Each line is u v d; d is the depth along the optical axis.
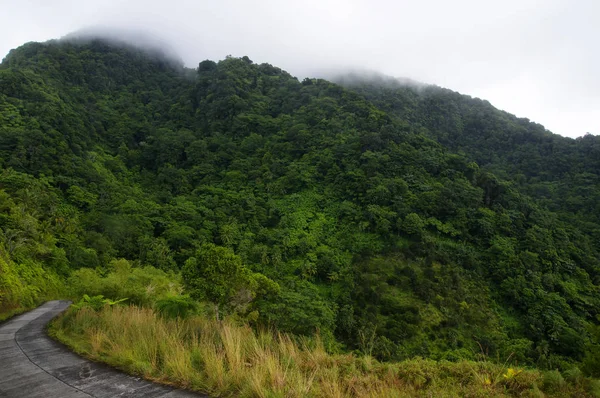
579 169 101.69
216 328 8.17
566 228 71.06
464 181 75.62
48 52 119.62
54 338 9.44
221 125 110.50
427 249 59.00
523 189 96.88
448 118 148.38
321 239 65.44
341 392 4.82
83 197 64.81
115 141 102.75
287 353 6.64
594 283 57.69
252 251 58.69
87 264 46.28
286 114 114.06
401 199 69.38
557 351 42.72
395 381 5.82
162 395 4.58
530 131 131.50
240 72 131.25
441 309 46.16
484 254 60.22
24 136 67.94
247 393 4.47
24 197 50.53
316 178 83.75
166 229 64.44
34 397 4.66
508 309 50.41
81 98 109.25
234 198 79.94
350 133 94.69
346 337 39.41
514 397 5.68
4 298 22.27
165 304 12.36
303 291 45.50
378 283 50.97
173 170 91.00
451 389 5.75
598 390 6.00
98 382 5.19
